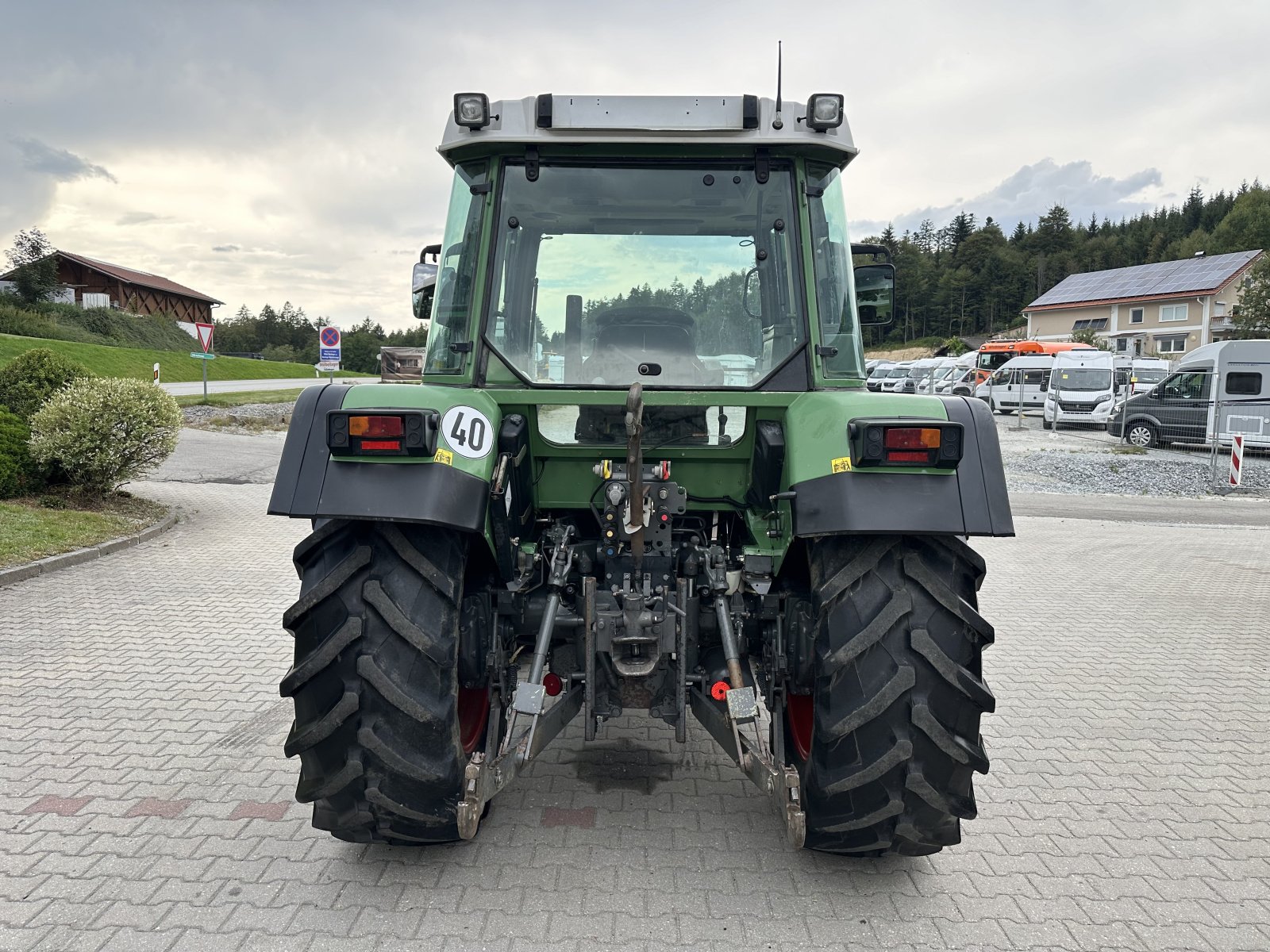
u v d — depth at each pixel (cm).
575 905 276
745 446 304
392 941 257
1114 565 899
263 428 1972
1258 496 1480
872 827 267
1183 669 556
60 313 4791
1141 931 274
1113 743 434
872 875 300
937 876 302
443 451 255
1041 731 447
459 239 309
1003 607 718
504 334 304
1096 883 302
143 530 875
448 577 260
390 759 252
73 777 361
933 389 3100
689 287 305
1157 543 1032
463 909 273
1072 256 10356
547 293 305
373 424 245
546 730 288
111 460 923
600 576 318
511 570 295
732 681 279
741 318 304
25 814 329
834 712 256
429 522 243
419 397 268
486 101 296
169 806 338
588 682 290
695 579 311
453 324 308
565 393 295
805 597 301
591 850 311
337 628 254
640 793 356
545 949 254
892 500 249
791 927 268
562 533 316
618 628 285
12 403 1027
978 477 253
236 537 888
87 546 790
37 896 277
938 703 253
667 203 305
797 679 294
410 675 254
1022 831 339
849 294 311
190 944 254
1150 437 2128
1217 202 11381
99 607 625
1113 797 372
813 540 273
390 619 251
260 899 277
